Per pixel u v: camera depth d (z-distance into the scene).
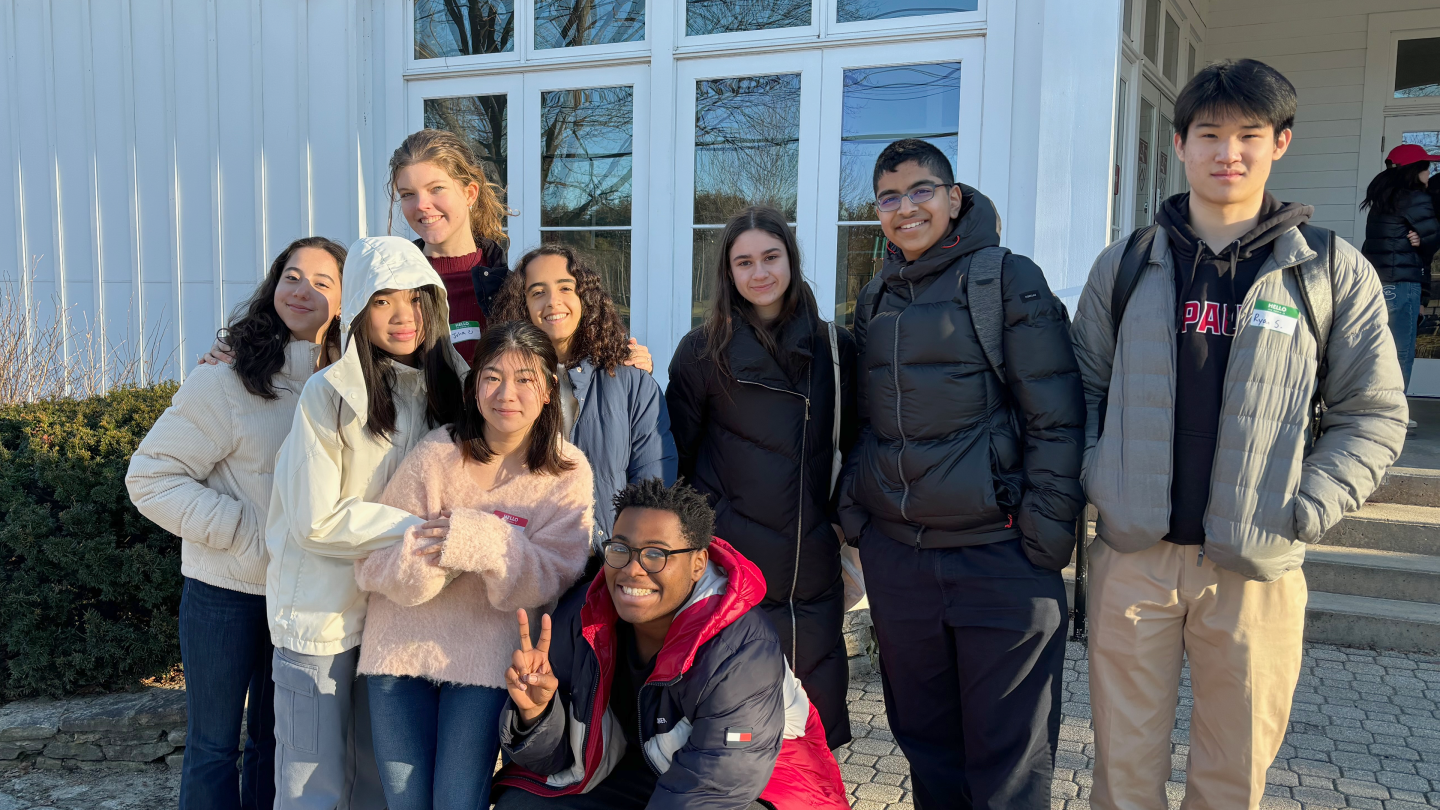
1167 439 2.12
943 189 2.27
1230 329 2.11
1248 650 2.14
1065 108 4.19
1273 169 7.61
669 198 5.12
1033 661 2.21
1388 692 3.60
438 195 2.80
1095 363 2.32
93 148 5.90
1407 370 5.89
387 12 5.61
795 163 4.89
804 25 4.81
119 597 3.24
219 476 2.28
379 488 2.12
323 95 5.59
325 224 5.65
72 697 3.33
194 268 5.82
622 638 2.10
